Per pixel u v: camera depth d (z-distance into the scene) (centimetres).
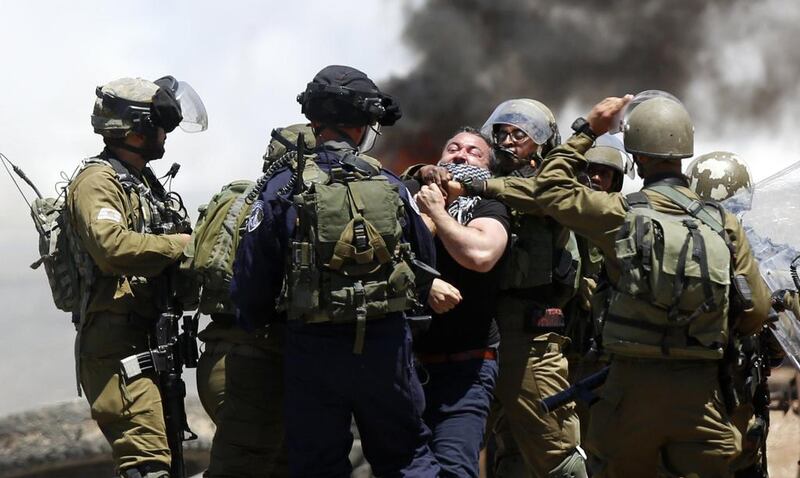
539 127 1919
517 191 1747
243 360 1673
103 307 1864
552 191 1673
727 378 1669
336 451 1471
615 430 1689
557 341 1870
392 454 1504
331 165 1466
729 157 2070
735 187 2044
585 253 2050
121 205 1859
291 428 1473
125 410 1844
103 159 1919
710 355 1623
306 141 1709
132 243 1806
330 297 1408
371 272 1415
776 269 1936
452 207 1764
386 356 1447
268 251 1459
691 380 1644
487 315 1733
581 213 1650
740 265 1662
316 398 1456
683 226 1625
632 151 1712
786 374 2662
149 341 1895
